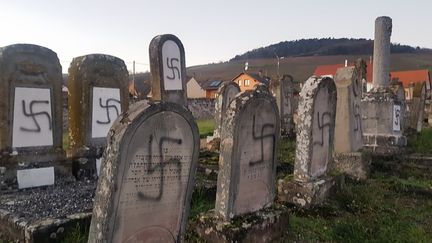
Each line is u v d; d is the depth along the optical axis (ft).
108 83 22.21
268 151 16.39
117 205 10.57
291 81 48.80
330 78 21.50
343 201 21.04
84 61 21.20
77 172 21.11
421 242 16.07
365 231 16.80
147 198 11.44
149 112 10.97
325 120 21.52
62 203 16.26
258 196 15.97
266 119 16.07
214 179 23.06
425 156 31.04
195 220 15.17
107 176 10.40
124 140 10.41
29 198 16.84
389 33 35.37
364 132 33.60
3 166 17.74
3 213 14.70
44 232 13.37
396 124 33.45
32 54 18.75
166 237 12.35
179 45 32.71
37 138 19.07
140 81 159.84
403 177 28.07
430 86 137.90
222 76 264.31
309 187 19.40
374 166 29.91
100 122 21.93
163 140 11.68
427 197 23.45
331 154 22.59
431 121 56.54
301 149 20.22
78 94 21.22
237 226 14.10
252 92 15.21
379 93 33.45
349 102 26.91
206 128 60.29
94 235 10.52
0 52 17.83
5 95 17.83
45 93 19.36
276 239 15.72
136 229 11.27
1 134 17.80
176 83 32.42
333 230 16.78
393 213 19.95
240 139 14.66
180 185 12.51
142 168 11.12
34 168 18.75
